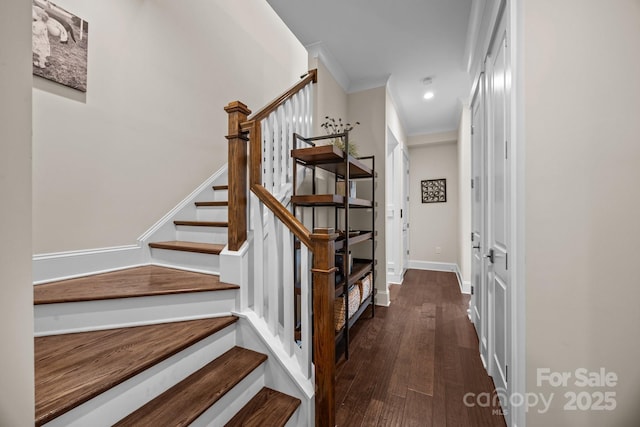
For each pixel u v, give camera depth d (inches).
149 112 80.4
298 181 93.4
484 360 79.7
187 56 91.2
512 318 51.1
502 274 61.6
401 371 76.5
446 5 88.4
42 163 59.5
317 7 90.4
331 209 131.0
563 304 45.4
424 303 136.2
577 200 44.6
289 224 54.0
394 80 137.3
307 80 99.1
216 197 99.1
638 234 41.9
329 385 50.9
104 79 69.9
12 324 19.4
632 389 42.5
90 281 62.3
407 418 58.8
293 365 54.3
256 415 47.4
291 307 55.3
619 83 42.7
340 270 92.4
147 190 80.1
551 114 45.8
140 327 53.2
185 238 85.8
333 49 112.7
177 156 88.5
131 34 75.6
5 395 19.0
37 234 59.1
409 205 223.0
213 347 53.6
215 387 45.0
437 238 214.8
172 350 44.5
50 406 31.1
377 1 87.4
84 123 66.2
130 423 37.3
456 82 138.6
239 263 59.6
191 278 65.4
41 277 59.4
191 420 38.3
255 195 59.1
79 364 40.0
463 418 58.8
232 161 61.3
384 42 107.9
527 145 47.3
